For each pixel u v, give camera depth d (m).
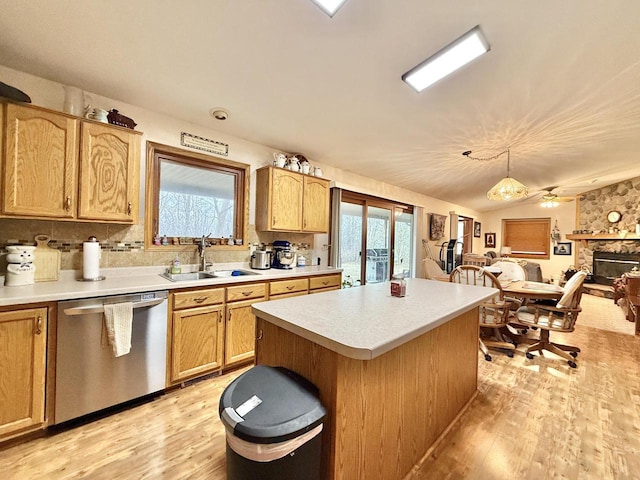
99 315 1.76
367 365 1.19
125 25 1.58
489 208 8.38
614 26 1.68
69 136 1.86
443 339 1.74
